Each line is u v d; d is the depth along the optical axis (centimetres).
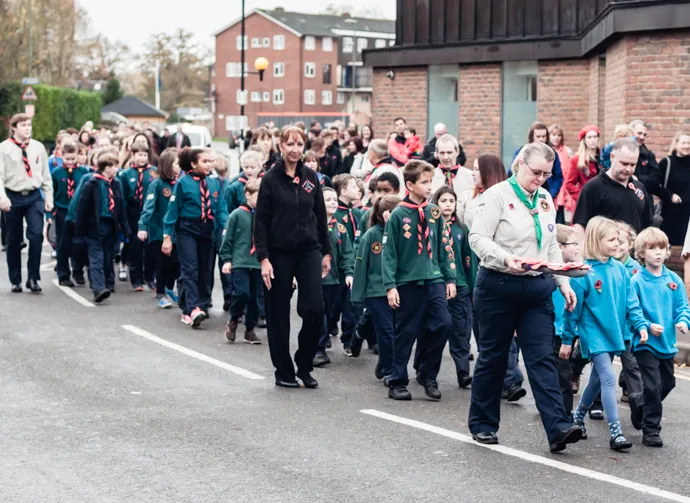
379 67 2545
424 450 757
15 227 1523
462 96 2369
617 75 1695
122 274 1700
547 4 2188
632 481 689
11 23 4391
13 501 632
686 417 881
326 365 1094
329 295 1111
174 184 1421
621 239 881
